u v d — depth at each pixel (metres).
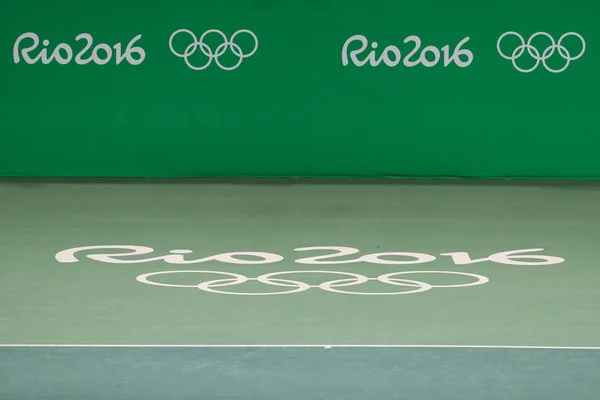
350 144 28.00
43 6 27.58
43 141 27.97
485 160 28.09
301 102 27.89
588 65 27.88
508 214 23.12
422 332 13.24
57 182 27.27
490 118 27.94
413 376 11.15
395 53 27.77
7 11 27.55
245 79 27.80
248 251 18.92
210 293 15.48
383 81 27.80
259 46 27.75
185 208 23.58
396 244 19.70
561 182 27.77
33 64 27.72
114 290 15.70
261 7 27.64
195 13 27.66
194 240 19.97
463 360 11.79
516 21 27.75
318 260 18.11
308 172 28.09
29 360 11.75
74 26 27.64
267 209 23.52
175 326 13.50
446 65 27.80
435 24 27.69
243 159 28.05
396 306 14.70
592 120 27.98
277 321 13.77
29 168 28.02
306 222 21.97
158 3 27.66
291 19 27.67
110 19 27.64
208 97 27.86
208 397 10.42
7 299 15.11
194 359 11.80
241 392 10.57
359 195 25.50
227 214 22.88
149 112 27.92
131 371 11.31
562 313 14.40
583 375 11.21
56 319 13.90
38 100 27.83
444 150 28.02
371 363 11.66
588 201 24.89
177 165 28.09
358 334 13.09
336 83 27.81
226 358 11.84
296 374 11.21
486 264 17.91
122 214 22.81
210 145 28.02
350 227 21.45
